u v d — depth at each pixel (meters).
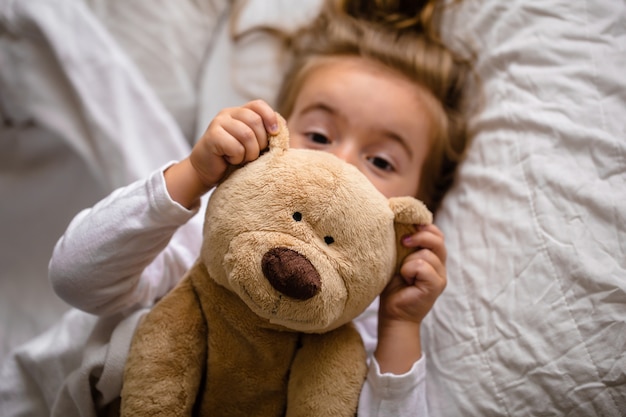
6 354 0.88
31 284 0.94
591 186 0.61
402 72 0.81
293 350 0.54
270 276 0.42
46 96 0.88
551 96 0.69
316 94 0.75
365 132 0.73
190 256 0.73
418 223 0.53
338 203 0.46
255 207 0.45
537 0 0.75
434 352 0.67
